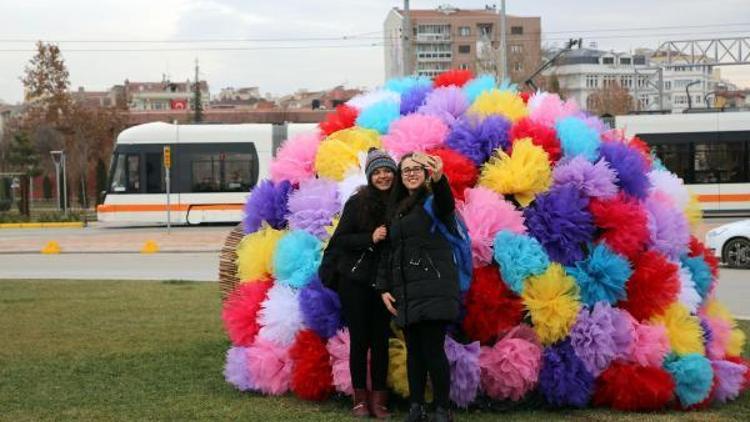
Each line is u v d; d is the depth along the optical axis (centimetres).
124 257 2184
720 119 3064
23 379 790
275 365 707
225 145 3159
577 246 682
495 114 742
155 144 3147
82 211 4500
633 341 665
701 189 3061
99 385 765
